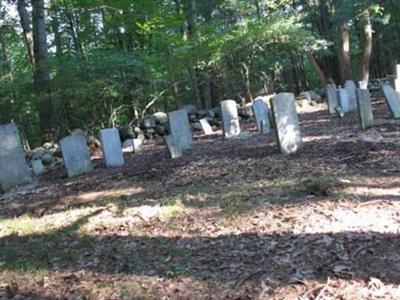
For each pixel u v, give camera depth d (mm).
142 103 18266
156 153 11000
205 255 4449
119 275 4223
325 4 25812
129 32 17297
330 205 5332
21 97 18141
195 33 17234
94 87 14805
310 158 7773
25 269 4605
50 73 16047
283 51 21391
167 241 4941
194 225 5324
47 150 13008
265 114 12055
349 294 3432
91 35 18344
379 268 3768
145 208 6188
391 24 28094
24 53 24031
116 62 14484
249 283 3781
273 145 9430
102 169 9672
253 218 5266
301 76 28922
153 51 16656
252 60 20453
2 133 8844
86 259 4715
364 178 6289
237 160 8367
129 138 13836
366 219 4828
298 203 5559
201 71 19641
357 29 26625
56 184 8680
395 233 4402
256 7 20438
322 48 21641
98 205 6680
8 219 6562
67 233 5590
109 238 5250
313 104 18438
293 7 26375
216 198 6246
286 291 3578
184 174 7930
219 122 15500
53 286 4160
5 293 4090
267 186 6484
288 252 4250
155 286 3932
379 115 12055
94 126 17406
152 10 15609
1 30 22641
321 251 4184
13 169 8953
